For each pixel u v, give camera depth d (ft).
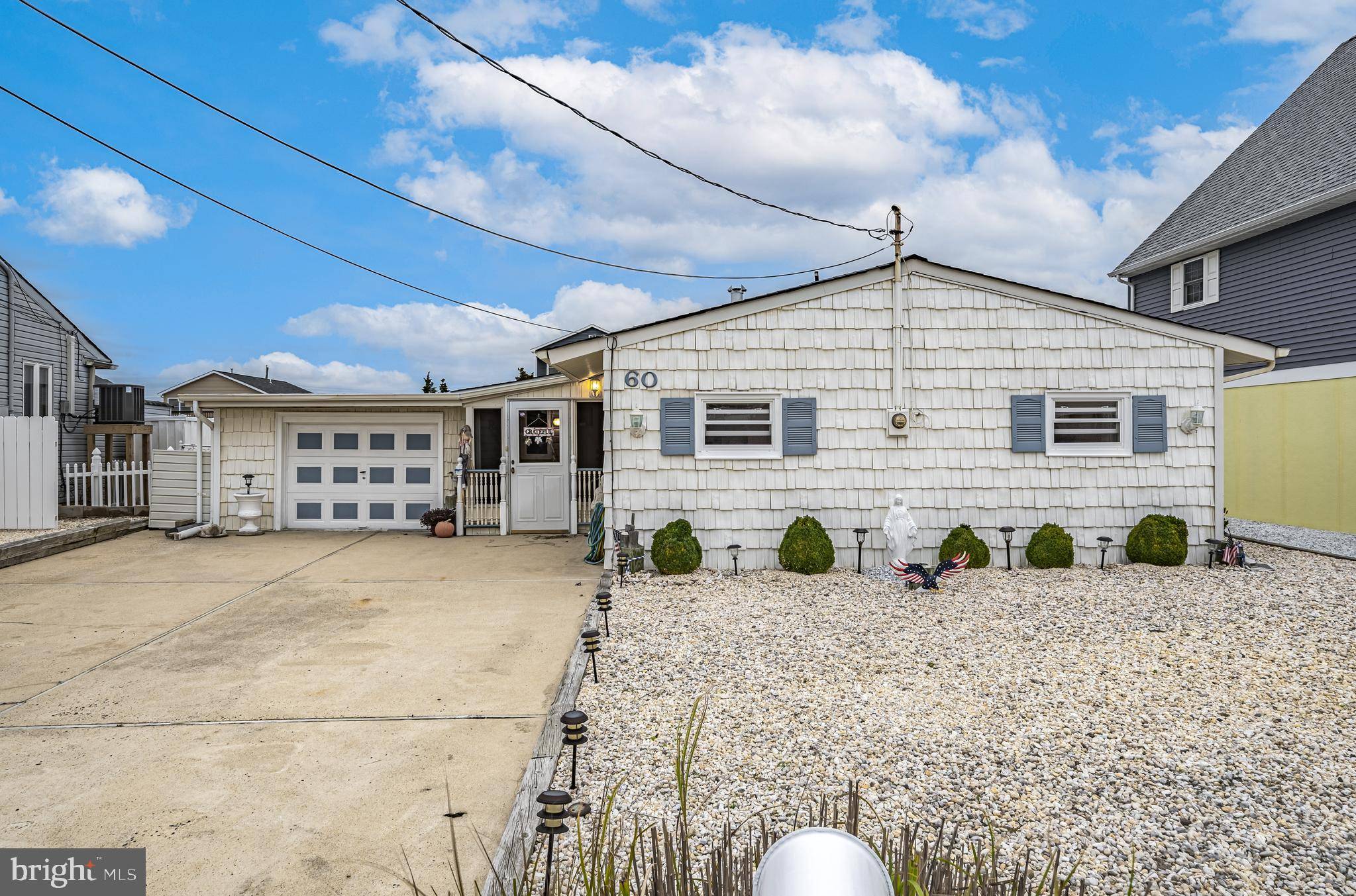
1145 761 12.61
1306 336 42.73
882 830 9.29
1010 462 29.71
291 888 9.27
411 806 11.33
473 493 42.16
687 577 27.73
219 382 94.12
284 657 18.83
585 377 38.75
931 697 15.62
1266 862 9.68
